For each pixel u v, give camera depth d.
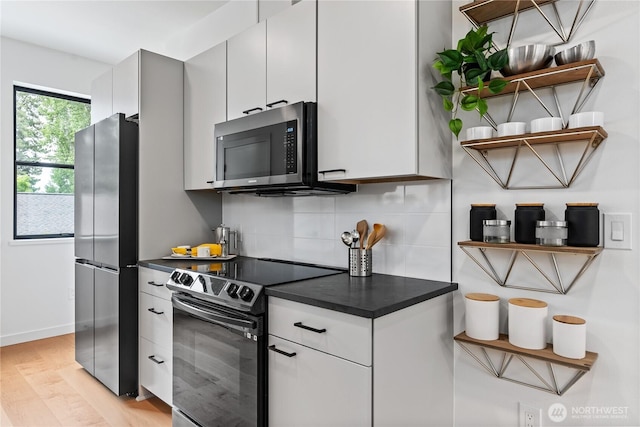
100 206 2.66
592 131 1.30
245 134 2.15
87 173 2.84
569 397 1.51
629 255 1.38
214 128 2.38
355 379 1.33
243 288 1.69
